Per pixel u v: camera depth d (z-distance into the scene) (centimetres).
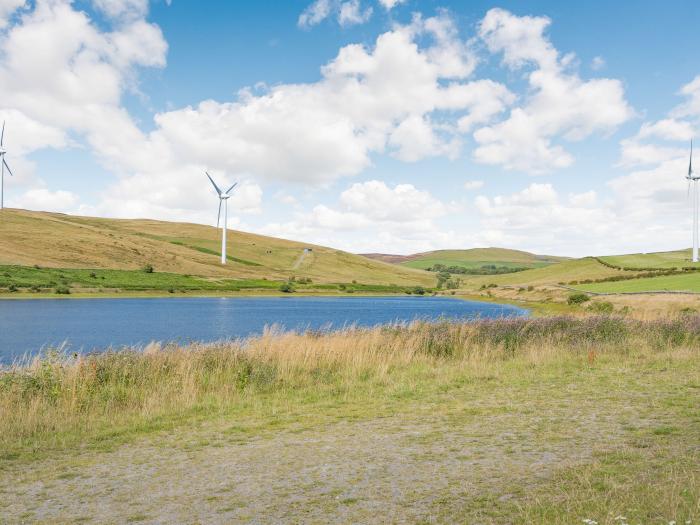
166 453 958
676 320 2450
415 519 607
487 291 16025
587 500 612
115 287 13400
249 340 2147
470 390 1417
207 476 810
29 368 1585
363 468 809
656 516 556
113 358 1700
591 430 962
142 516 662
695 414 1041
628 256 17725
